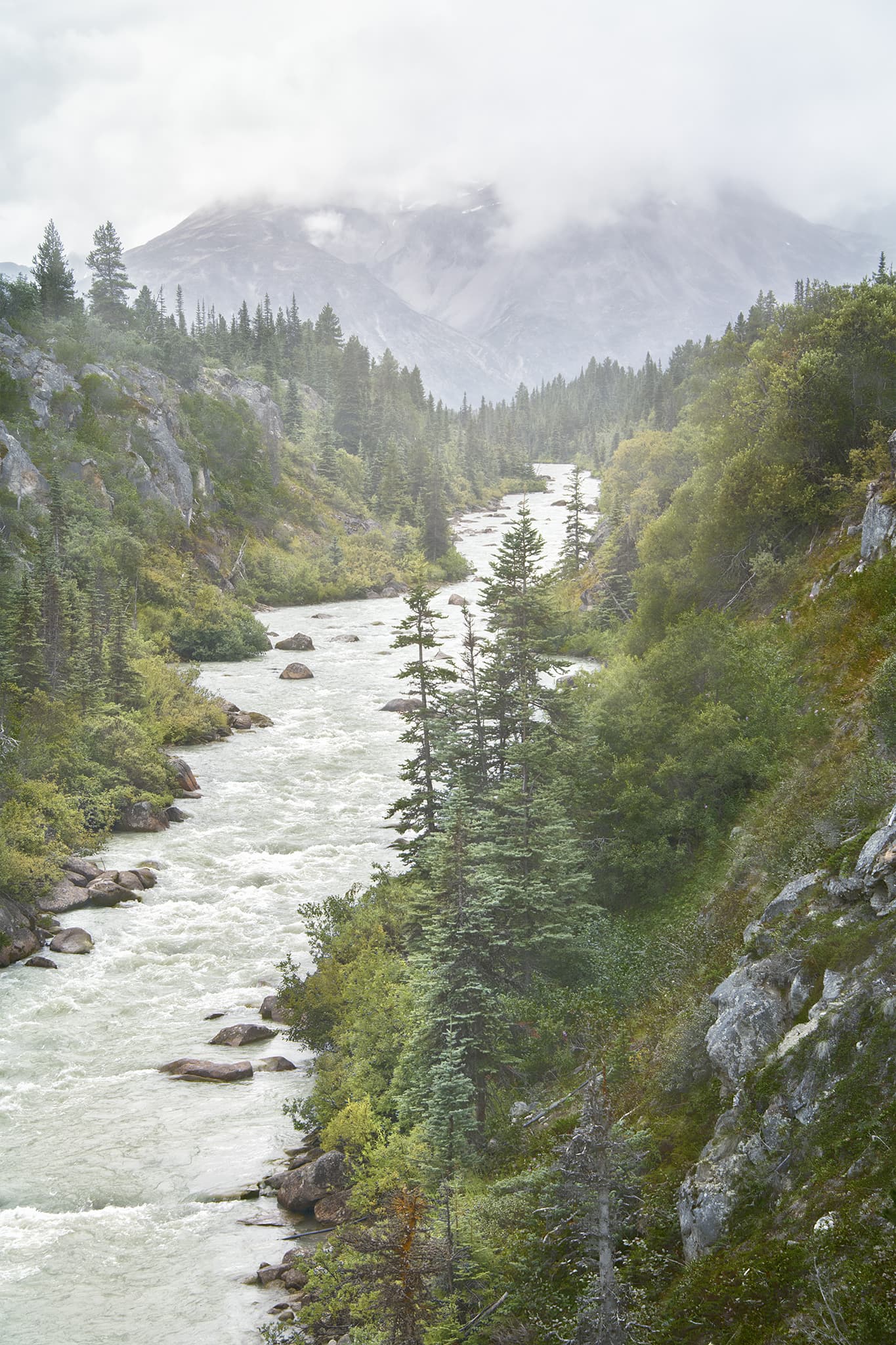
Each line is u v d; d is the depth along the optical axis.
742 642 38.34
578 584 102.44
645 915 29.64
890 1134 12.04
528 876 27.45
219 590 112.38
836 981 14.66
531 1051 23.30
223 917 41.41
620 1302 12.63
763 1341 10.92
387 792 57.47
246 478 143.50
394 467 174.12
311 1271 18.61
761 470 46.66
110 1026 32.62
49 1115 27.28
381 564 141.12
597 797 34.09
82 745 53.94
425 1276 15.18
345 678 85.38
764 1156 13.40
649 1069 18.86
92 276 159.00
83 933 38.88
